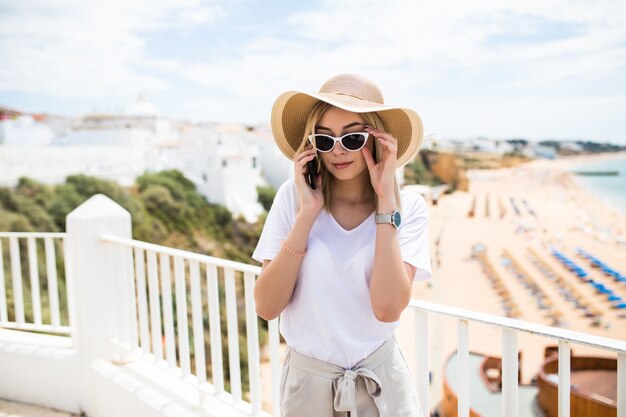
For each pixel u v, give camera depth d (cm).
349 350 122
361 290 122
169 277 246
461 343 148
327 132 125
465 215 7056
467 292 4800
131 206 4081
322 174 129
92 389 297
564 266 5428
